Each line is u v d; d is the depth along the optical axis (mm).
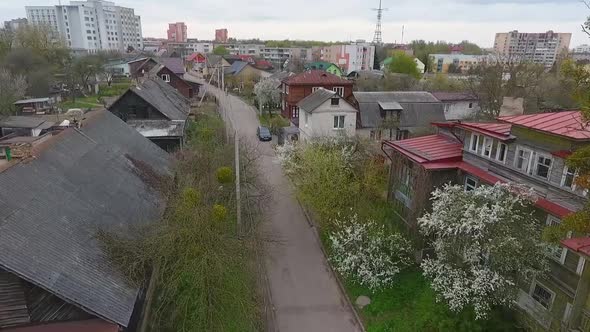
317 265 18531
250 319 13570
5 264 9016
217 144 26875
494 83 40094
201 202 16719
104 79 73250
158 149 22328
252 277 15617
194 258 12617
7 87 43938
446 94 45219
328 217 20656
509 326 13398
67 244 11047
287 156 24484
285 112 47625
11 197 10945
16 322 9898
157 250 12484
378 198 22000
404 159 19344
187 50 168625
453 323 13227
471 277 13500
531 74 42531
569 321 11578
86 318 10438
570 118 13695
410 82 61656
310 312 15453
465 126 17094
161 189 17859
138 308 12062
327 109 33000
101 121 19969
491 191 13438
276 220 22969
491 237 12703
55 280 9758
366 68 114312
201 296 11930
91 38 140000
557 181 12922
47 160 13656
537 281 13508
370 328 14484
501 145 15539
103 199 14211
